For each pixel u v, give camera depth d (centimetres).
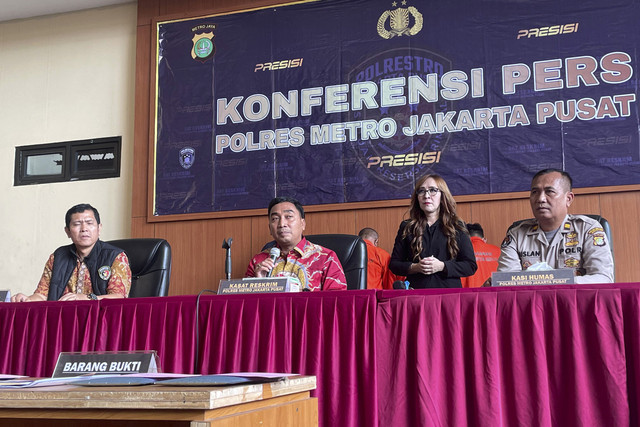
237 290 204
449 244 276
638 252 378
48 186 518
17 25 544
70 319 216
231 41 478
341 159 442
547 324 171
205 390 94
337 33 457
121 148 505
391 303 184
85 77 525
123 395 95
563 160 400
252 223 453
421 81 434
